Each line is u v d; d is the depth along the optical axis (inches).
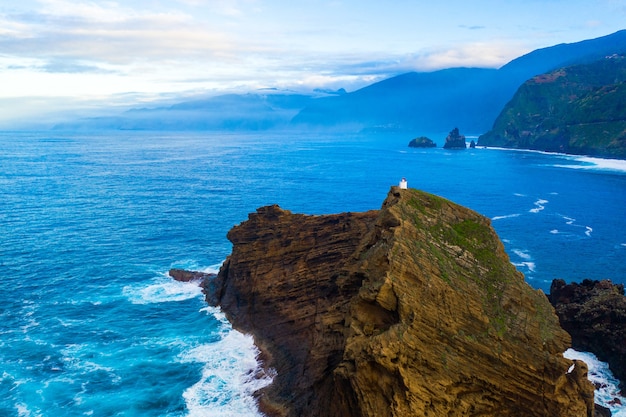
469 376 1219.2
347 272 1590.8
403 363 1172.5
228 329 2162.9
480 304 1338.6
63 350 1973.4
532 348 1295.5
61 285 2662.4
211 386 1738.4
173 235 3730.3
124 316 2293.3
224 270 2527.1
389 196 1706.4
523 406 1264.8
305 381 1636.3
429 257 1381.6
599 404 1674.5
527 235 4023.1
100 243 3469.5
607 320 1979.6
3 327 2158.0
